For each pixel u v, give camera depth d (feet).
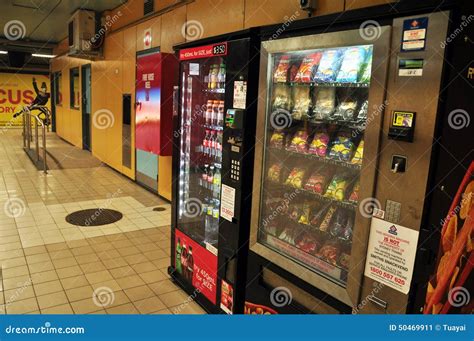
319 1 9.23
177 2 15.87
